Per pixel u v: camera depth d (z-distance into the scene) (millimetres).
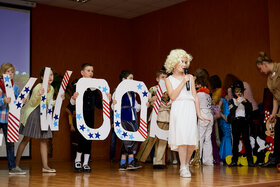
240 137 5992
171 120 4215
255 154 6016
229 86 6750
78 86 4715
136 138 4918
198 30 7762
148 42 8836
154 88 5719
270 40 6367
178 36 8156
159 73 5723
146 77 8859
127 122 4930
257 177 4145
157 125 5121
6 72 4777
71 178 4215
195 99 4246
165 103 5195
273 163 5348
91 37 8617
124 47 9141
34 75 7801
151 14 8781
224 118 6207
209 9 7574
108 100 4914
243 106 5668
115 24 9031
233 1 7164
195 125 4152
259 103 6695
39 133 4848
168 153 6609
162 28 8516
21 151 5008
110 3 8086
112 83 8859
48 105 4914
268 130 5648
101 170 5246
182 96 4168
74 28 8391
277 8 6293
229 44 7203
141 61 9008
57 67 8086
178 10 8172
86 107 4844
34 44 7855
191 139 4094
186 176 4168
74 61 8320
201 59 7684
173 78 4301
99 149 8406
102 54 8750
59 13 8219
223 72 7293
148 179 4023
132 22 9242
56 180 4035
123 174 4621
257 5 6781
